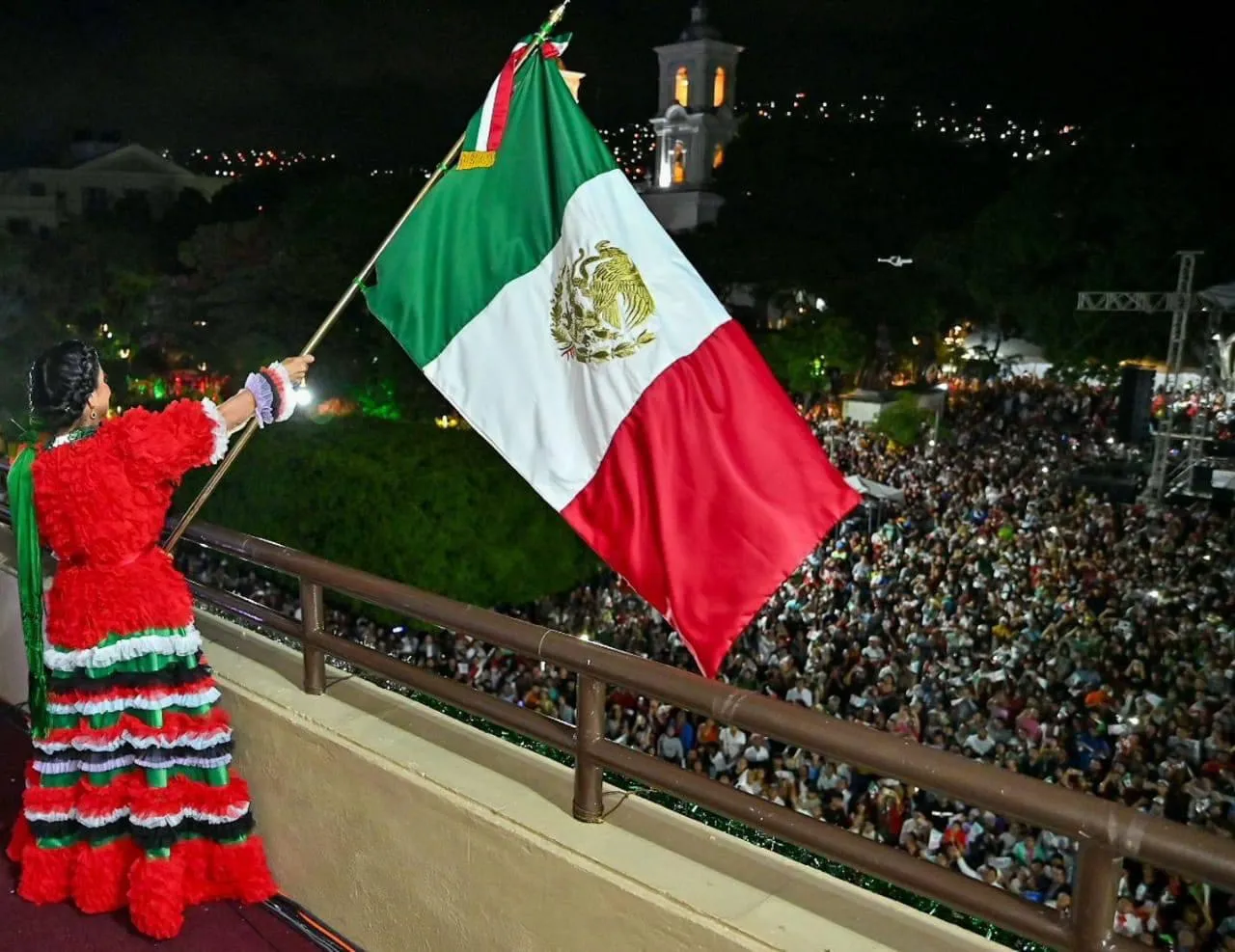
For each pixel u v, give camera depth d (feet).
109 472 9.07
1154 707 38.22
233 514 75.56
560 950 8.54
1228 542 58.23
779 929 7.43
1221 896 26.32
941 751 6.82
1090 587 52.47
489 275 10.23
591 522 9.71
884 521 70.54
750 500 9.10
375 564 70.49
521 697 47.37
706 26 157.99
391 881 9.91
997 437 95.66
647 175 176.24
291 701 11.00
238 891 10.62
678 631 9.19
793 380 110.32
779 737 7.46
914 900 14.98
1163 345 96.17
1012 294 105.91
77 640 9.40
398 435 76.18
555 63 10.26
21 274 122.83
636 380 9.45
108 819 10.06
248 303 111.86
